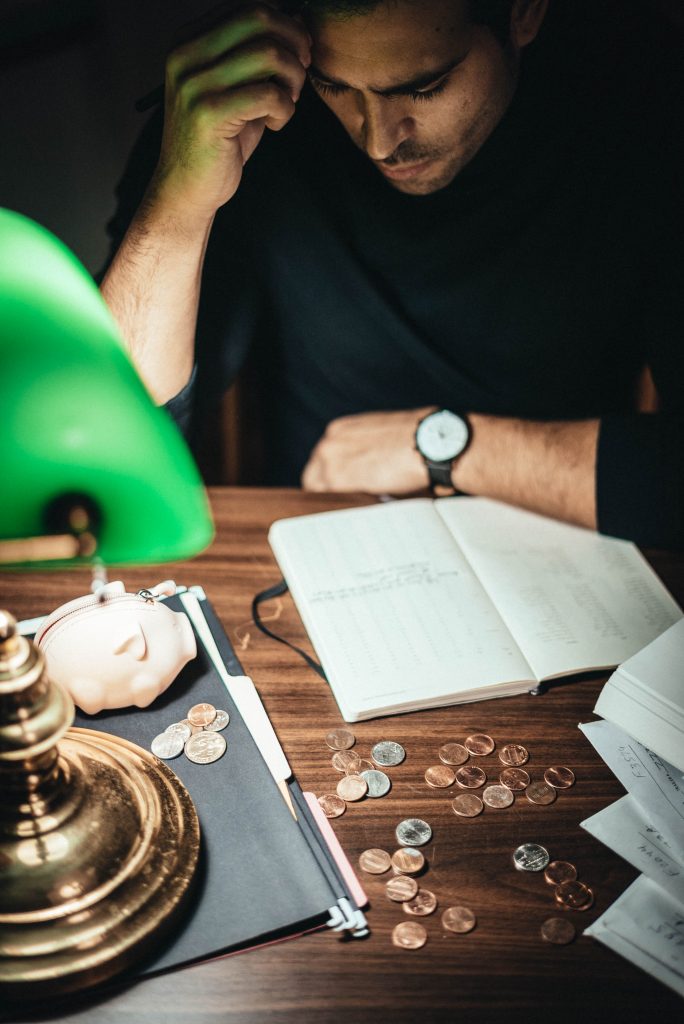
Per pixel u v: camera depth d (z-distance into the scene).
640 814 0.78
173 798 0.72
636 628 0.97
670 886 0.71
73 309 0.58
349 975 0.65
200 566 1.03
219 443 1.64
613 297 1.40
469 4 0.98
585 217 1.33
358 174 1.33
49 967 0.61
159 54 1.77
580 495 1.12
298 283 1.44
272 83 0.96
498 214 1.31
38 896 0.63
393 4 0.92
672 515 1.09
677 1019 0.63
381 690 0.86
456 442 1.21
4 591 0.97
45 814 0.66
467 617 0.96
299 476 1.65
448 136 1.11
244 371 1.59
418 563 1.03
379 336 1.46
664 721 0.79
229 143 1.01
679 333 1.32
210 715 0.81
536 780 0.80
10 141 1.83
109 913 0.63
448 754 0.82
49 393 0.51
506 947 0.67
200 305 1.34
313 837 0.73
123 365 0.58
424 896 0.70
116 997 0.62
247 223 1.40
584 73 1.26
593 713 0.87
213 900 0.67
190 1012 0.62
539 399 1.50
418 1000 0.64
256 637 0.94
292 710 0.86
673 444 1.12
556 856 0.74
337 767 0.80
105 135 1.87
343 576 1.00
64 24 1.73
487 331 1.43
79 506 0.52
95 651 0.78
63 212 1.94
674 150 1.30
